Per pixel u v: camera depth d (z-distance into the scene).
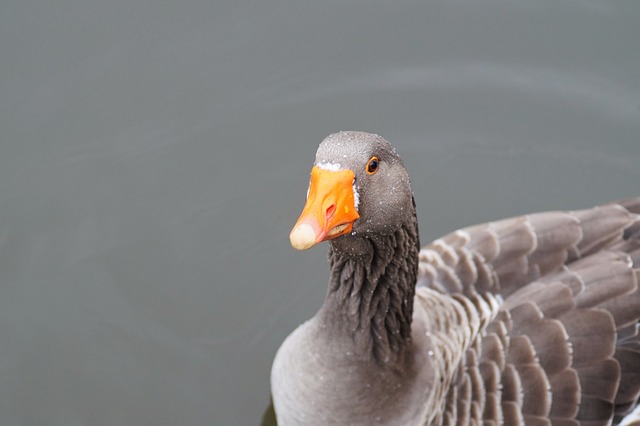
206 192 12.47
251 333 11.39
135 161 12.61
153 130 12.84
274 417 10.70
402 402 8.87
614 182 12.82
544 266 9.45
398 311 8.72
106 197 12.31
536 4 13.81
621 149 13.01
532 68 13.53
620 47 13.61
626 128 13.11
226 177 12.60
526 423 8.48
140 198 12.34
